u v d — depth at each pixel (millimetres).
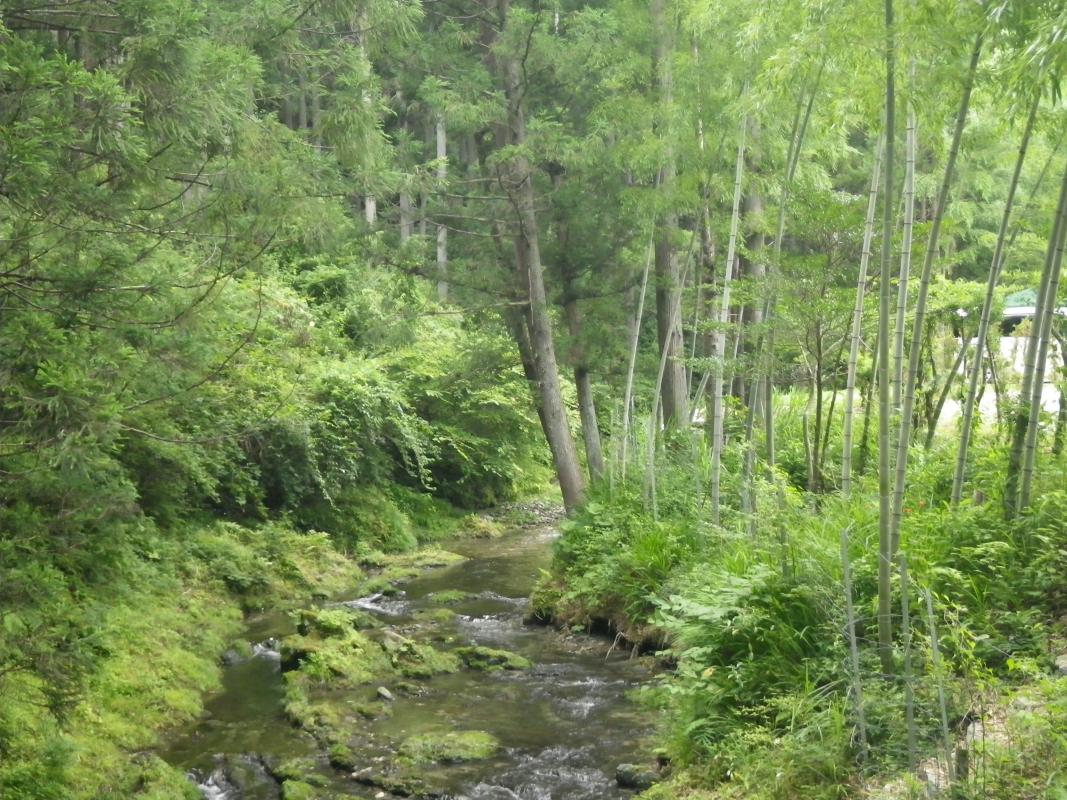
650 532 10219
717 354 9375
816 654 6004
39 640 4566
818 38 5953
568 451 12797
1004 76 6137
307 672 8742
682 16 11047
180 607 10188
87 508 5344
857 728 5016
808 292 7938
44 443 4441
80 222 4762
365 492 16609
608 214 12414
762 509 7766
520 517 19672
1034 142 9570
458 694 8438
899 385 6801
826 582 6145
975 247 9125
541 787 6355
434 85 11375
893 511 5586
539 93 12594
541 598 11023
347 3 7281
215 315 5773
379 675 9000
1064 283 9172
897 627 5715
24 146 4078
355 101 7387
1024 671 4809
